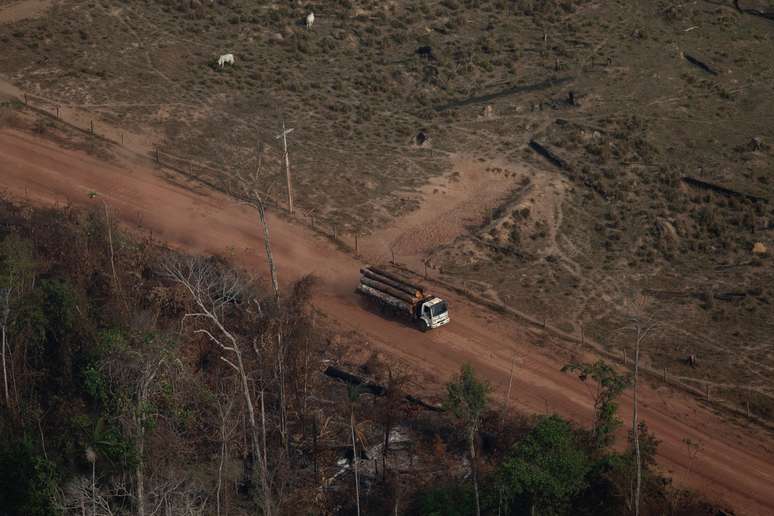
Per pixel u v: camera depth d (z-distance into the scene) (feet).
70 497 170.81
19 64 368.27
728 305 282.77
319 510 192.65
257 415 207.21
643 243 315.17
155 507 166.40
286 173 311.68
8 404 193.98
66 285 218.59
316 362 225.15
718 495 206.28
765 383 246.68
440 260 295.48
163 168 326.65
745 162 364.38
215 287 236.43
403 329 260.21
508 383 239.30
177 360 192.75
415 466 205.16
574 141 368.48
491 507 185.98
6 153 321.52
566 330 266.36
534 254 303.68
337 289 276.62
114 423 175.94
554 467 181.06
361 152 354.13
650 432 225.97
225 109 366.22
